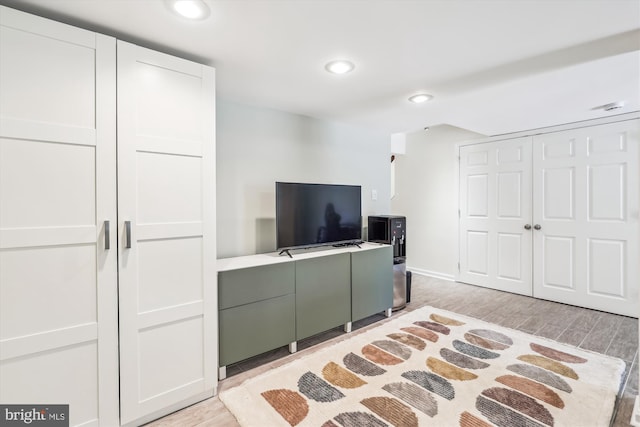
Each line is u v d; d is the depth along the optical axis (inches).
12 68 49.9
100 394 57.9
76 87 55.1
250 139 107.0
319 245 109.3
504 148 153.8
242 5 52.7
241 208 104.8
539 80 85.4
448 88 91.6
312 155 124.2
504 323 115.0
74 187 55.2
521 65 76.5
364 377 78.9
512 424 61.7
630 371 82.0
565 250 135.9
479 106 108.9
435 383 76.0
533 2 52.5
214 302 72.4
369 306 115.1
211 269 71.7
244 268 82.4
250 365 87.0
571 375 79.2
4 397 50.2
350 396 71.2
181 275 67.2
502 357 88.8
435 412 65.4
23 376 51.4
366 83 88.0
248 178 106.6
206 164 70.5
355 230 120.6
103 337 58.0
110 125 58.2
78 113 55.3
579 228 131.9
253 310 84.2
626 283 121.0
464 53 70.9
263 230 110.1
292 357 91.4
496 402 68.6
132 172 60.7
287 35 62.9
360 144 141.4
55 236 53.6
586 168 129.3
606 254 125.4
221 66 76.9
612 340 100.4
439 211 184.1
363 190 142.9
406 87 90.6
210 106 70.7
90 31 56.3
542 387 74.0
